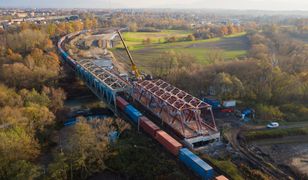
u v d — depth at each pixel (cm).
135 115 9519
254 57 16588
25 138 7544
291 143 9219
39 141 8588
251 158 8112
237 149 8544
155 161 7619
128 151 7962
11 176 6525
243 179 7094
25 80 12419
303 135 9638
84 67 13988
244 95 12050
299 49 17388
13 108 9094
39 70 12862
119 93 11875
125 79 13000
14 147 7031
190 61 16138
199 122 8744
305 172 7781
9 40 18100
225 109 11012
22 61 14325
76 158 6988
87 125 7975
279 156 8506
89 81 13325
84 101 13025
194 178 7050
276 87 12094
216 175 7125
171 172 7194
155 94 9919
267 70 12700
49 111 9606
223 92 12100
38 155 8169
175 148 7662
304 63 14538
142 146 8331
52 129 9281
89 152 7225
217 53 17862
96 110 11600
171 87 10619
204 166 6862
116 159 7669
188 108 8619
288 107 11175
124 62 19250
